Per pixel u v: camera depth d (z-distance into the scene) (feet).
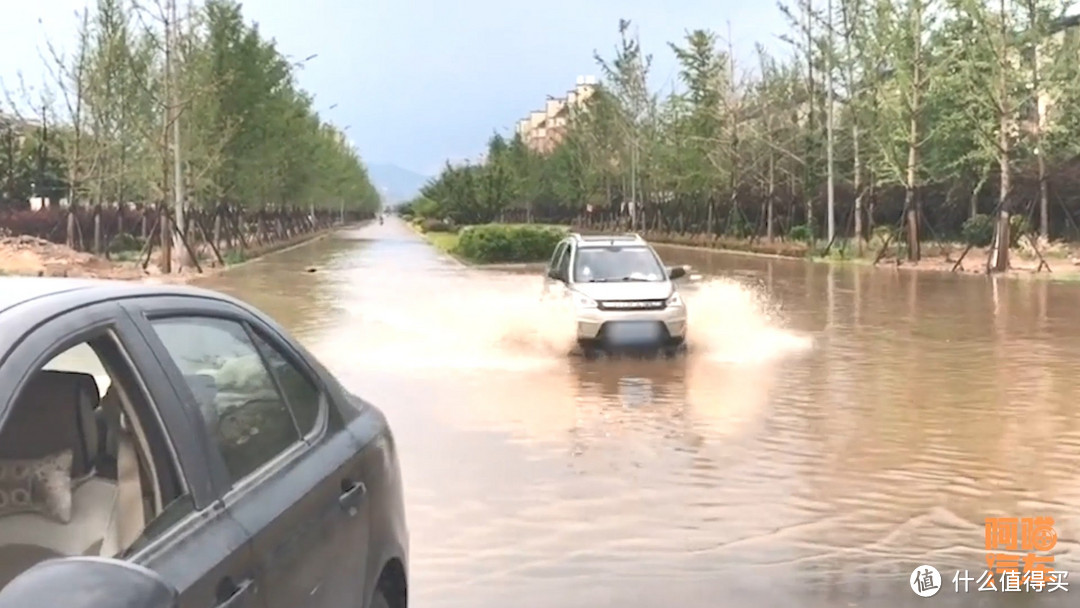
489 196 194.80
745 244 140.15
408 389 36.24
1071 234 108.17
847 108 124.16
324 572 9.68
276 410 10.45
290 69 136.98
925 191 118.52
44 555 7.87
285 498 9.24
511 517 21.54
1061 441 28.27
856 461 26.12
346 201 344.08
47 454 8.34
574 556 19.25
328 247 163.43
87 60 100.73
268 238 156.66
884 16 104.47
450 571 18.48
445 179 214.28
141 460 8.11
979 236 110.22
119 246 115.03
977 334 50.65
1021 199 108.99
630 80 188.44
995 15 88.48
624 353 44.73
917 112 101.50
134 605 6.26
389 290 76.74
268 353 10.98
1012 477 24.63
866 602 17.02
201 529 7.94
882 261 105.91
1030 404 33.32
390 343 47.70
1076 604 16.98
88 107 101.86
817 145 128.88
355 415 12.26
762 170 146.10
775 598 17.19
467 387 36.70
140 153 104.17
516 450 27.35
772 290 75.20
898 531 20.66
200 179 104.88
